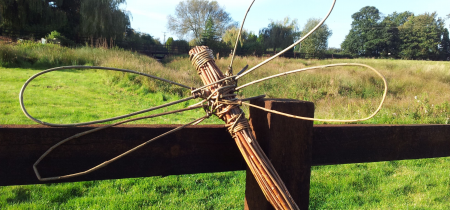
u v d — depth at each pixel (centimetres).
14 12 2606
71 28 2956
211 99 106
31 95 739
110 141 103
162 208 285
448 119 686
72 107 670
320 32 3922
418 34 5666
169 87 991
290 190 110
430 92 1188
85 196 303
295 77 1226
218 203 301
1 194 294
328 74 1300
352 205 307
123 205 285
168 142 109
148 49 3117
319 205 306
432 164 442
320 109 845
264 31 5056
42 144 97
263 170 97
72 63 1300
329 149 125
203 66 111
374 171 405
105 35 2739
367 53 6119
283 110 107
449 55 5791
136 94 902
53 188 312
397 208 298
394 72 1680
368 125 133
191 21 4381
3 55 1141
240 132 101
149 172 108
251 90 1076
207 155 114
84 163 102
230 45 3700
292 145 109
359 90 1186
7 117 538
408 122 675
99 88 913
